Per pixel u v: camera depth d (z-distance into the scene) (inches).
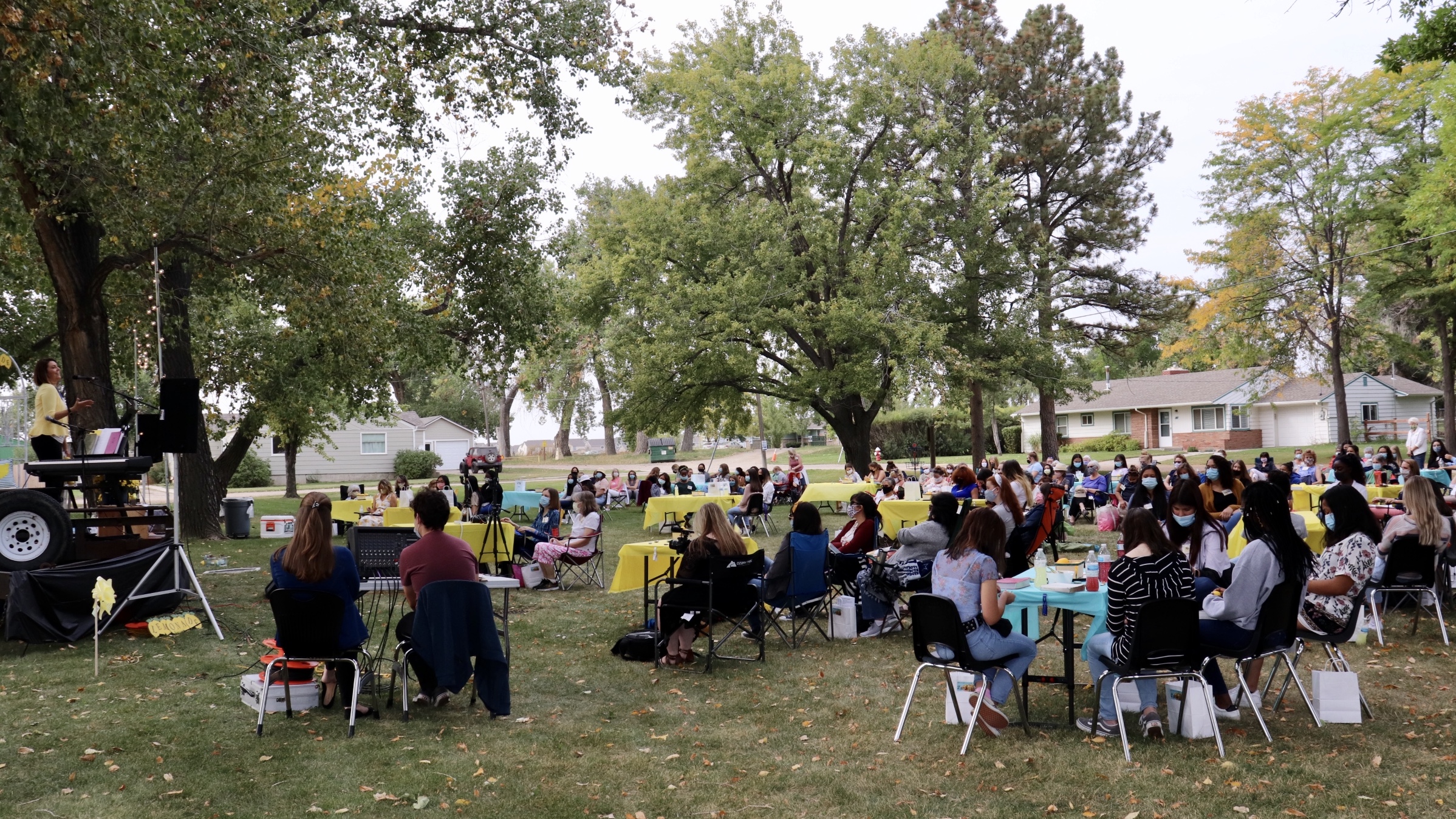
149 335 645.3
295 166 543.8
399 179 799.7
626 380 1080.8
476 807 189.0
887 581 345.1
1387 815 178.5
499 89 647.8
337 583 242.2
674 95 1038.4
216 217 506.9
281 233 532.4
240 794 195.2
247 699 259.1
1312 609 246.2
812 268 1064.2
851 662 307.3
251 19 442.3
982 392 1333.7
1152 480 527.5
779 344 1064.2
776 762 215.0
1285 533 220.8
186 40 384.2
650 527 784.9
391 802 191.6
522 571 473.1
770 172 1071.6
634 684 286.0
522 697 271.4
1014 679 226.2
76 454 410.0
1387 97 1117.7
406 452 2010.3
